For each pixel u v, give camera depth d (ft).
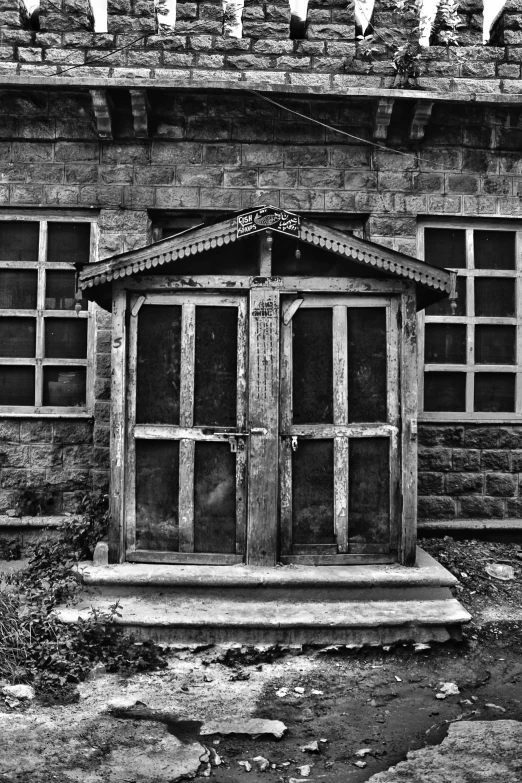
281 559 19.83
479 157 25.90
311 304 19.93
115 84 23.79
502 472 25.71
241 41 25.39
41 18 25.05
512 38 25.95
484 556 23.81
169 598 18.90
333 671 17.26
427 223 25.98
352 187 25.54
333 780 12.98
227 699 15.80
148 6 25.18
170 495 19.90
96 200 25.08
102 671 16.79
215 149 25.36
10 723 14.35
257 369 19.66
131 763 13.20
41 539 24.48
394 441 19.98
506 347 26.14
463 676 17.13
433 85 25.54
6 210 25.21
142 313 20.02
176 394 20.01
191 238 19.33
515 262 26.30
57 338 25.41
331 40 25.62
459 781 12.80
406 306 19.88
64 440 24.90
